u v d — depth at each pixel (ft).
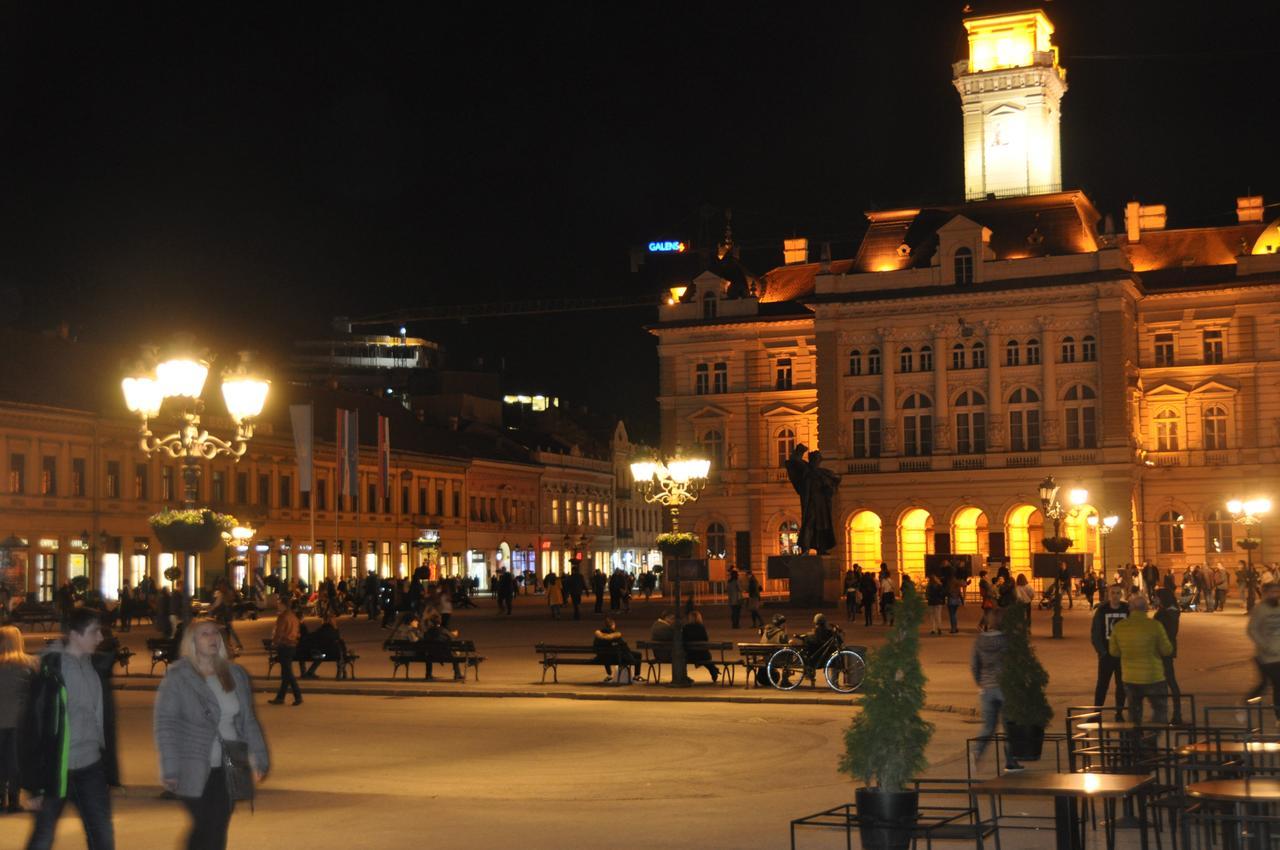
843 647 126.52
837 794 71.36
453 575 402.93
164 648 147.64
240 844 57.67
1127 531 311.06
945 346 328.49
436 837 58.95
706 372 367.04
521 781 76.95
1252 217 352.28
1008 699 75.31
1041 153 349.61
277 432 331.57
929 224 339.57
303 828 61.36
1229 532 325.42
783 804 67.97
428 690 128.36
